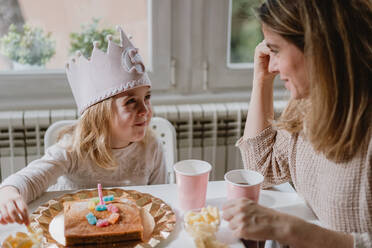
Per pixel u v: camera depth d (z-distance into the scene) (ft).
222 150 5.52
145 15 5.40
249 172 2.80
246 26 5.68
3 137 4.91
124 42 3.34
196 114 5.25
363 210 2.23
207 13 5.46
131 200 2.80
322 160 2.51
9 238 2.16
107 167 3.57
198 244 2.23
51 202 2.76
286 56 2.25
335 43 2.07
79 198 2.85
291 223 2.13
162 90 5.68
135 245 2.33
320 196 2.53
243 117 5.38
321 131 2.25
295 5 2.13
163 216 2.59
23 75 5.23
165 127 4.17
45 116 4.93
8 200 2.63
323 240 2.10
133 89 3.36
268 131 3.13
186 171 2.86
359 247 2.09
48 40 5.29
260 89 3.14
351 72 2.07
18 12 5.13
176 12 5.38
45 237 2.35
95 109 3.42
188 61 5.62
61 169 3.40
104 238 2.33
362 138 2.22
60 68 5.42
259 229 2.14
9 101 5.24
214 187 3.11
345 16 2.04
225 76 5.76
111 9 5.31
